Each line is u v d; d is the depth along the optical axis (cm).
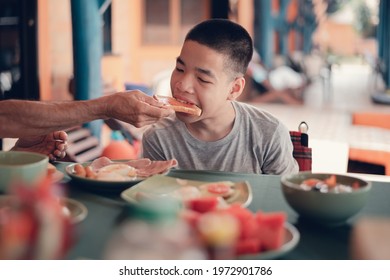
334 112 912
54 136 190
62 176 163
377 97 1052
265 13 1128
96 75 455
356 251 120
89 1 443
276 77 1048
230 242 104
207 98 189
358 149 330
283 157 208
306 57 1318
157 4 858
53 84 593
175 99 191
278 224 112
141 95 176
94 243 118
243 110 211
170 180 157
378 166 326
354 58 2519
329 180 139
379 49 1157
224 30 191
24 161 154
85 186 158
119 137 484
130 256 94
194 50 187
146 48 855
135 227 95
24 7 503
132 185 156
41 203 98
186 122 194
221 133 207
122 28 784
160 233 93
